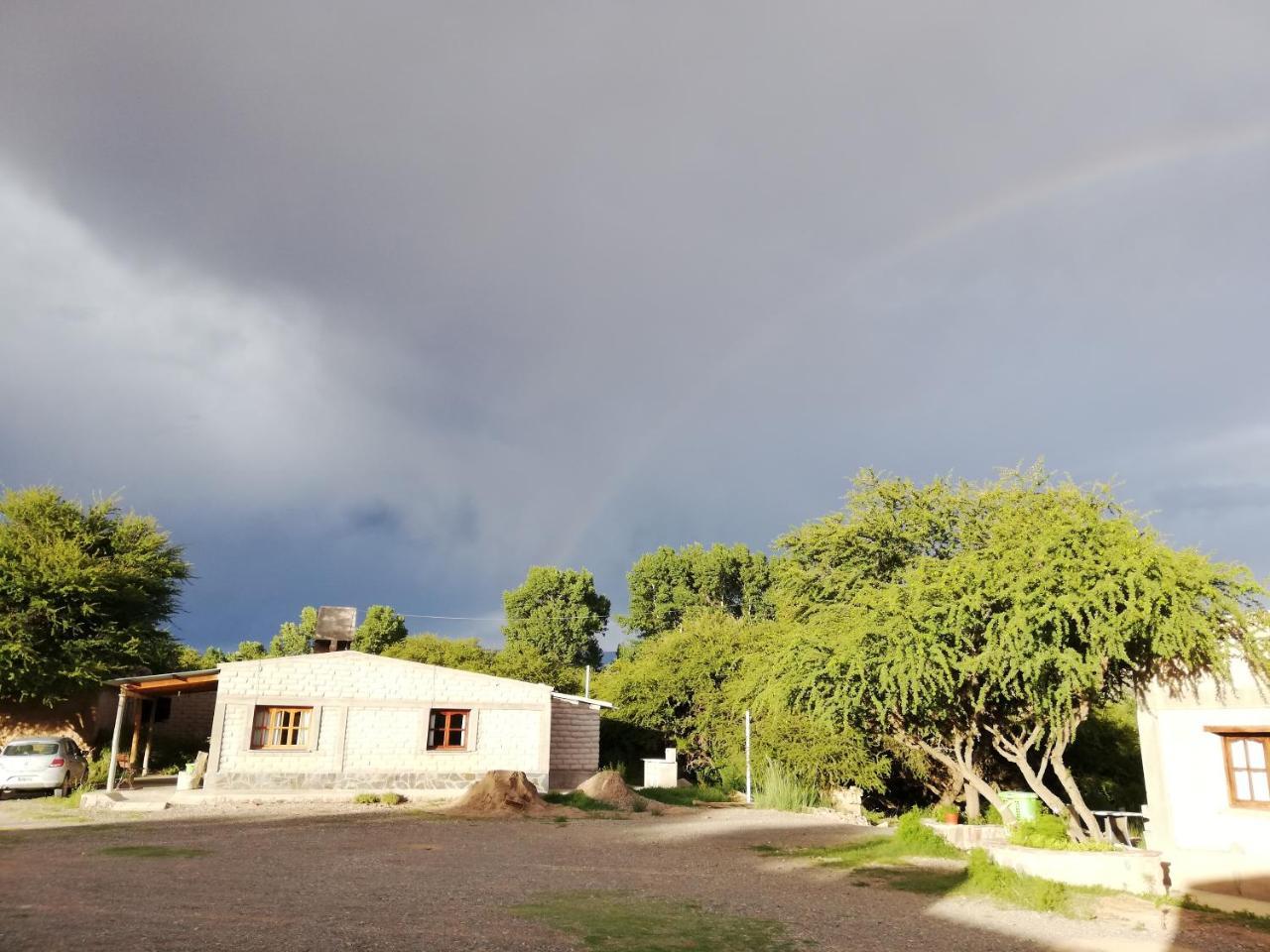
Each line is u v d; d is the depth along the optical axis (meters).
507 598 68.31
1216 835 12.35
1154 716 13.65
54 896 9.70
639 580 64.56
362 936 8.21
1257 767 12.35
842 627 20.27
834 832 19.05
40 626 28.38
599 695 40.69
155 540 32.97
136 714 26.23
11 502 30.88
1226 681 12.86
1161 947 8.97
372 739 23.97
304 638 66.75
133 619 31.52
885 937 9.09
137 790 23.45
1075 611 15.20
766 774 27.56
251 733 22.89
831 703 19.81
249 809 20.70
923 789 29.41
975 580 17.52
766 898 11.18
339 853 14.18
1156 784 13.31
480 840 16.50
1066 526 16.97
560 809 22.42
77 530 31.48
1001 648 16.67
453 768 24.59
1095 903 11.03
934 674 17.39
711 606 60.88
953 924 9.84
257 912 9.16
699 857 15.09
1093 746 29.77
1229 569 13.96
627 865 13.92
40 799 22.19
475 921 9.11
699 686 34.62
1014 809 19.23
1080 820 18.09
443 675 25.05
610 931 8.85
